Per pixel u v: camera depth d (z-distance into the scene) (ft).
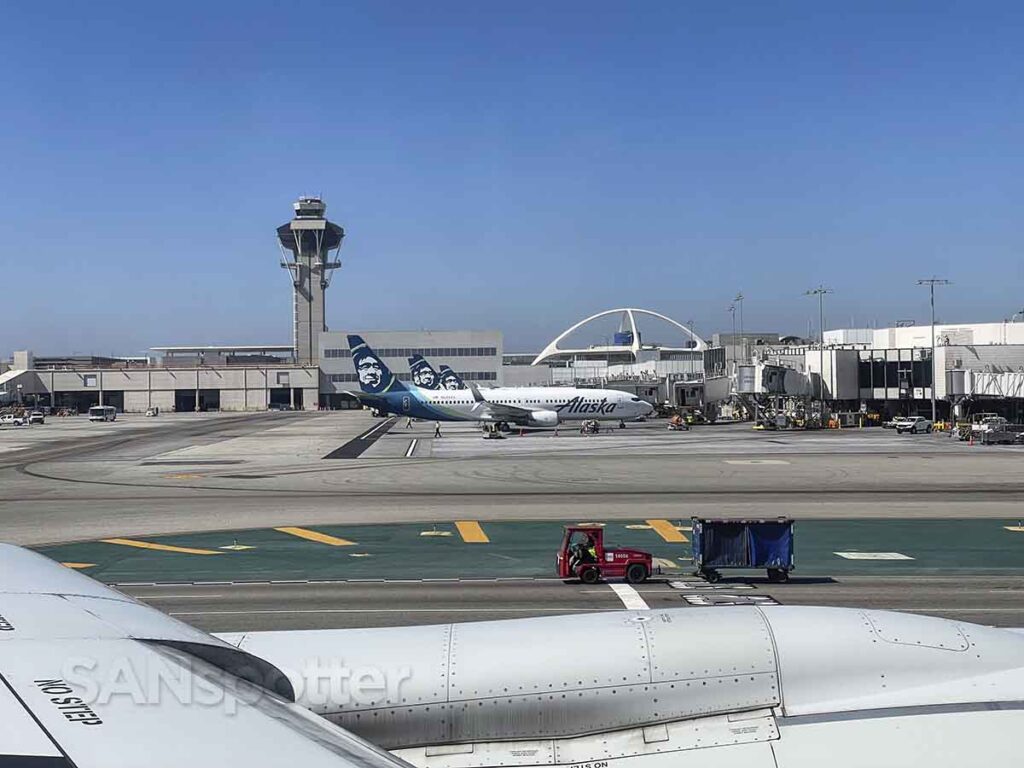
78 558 106.22
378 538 119.24
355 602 83.25
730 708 20.18
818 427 374.84
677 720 20.24
